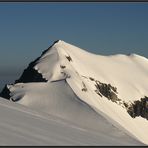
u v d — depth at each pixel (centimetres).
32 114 2797
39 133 2075
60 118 3150
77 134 2444
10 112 2533
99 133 2828
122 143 2545
